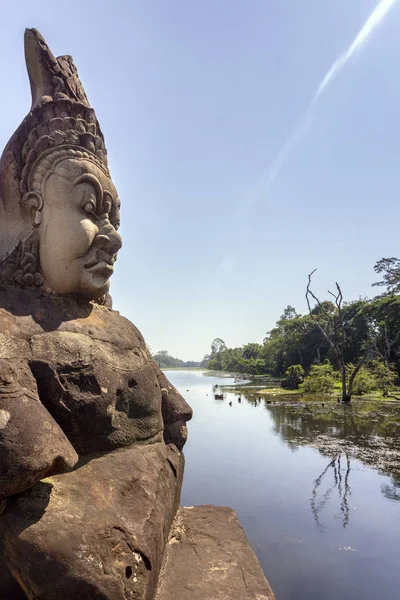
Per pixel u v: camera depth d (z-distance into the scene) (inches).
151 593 80.6
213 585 103.5
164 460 113.6
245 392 1177.4
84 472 89.7
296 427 545.0
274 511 257.3
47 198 110.0
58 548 69.5
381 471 339.0
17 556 69.4
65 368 95.8
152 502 92.8
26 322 97.8
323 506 264.2
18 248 109.3
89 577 68.4
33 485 75.9
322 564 193.8
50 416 83.2
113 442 101.0
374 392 1046.4
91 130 119.0
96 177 113.9
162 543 91.8
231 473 335.6
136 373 115.0
